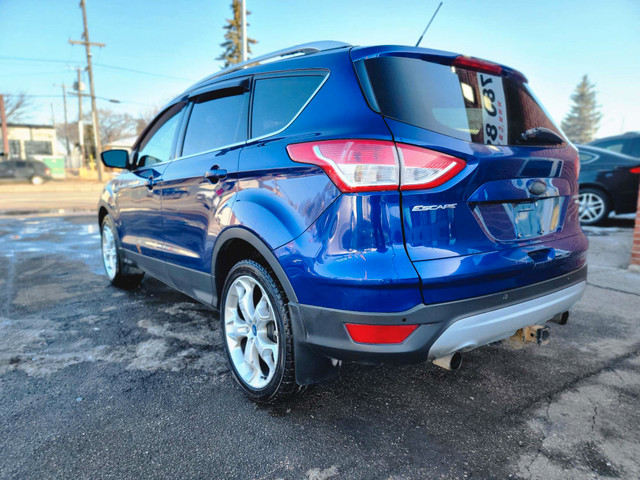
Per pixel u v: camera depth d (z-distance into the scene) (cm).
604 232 718
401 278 174
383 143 178
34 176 2631
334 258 184
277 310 213
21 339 319
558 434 210
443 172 182
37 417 222
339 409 231
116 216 417
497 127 212
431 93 198
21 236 802
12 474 182
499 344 240
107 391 248
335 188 185
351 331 183
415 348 179
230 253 262
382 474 183
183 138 321
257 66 261
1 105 2662
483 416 225
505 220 206
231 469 186
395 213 178
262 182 222
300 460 192
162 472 184
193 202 281
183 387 253
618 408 233
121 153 383
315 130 201
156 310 385
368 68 198
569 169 243
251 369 242
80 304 401
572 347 308
